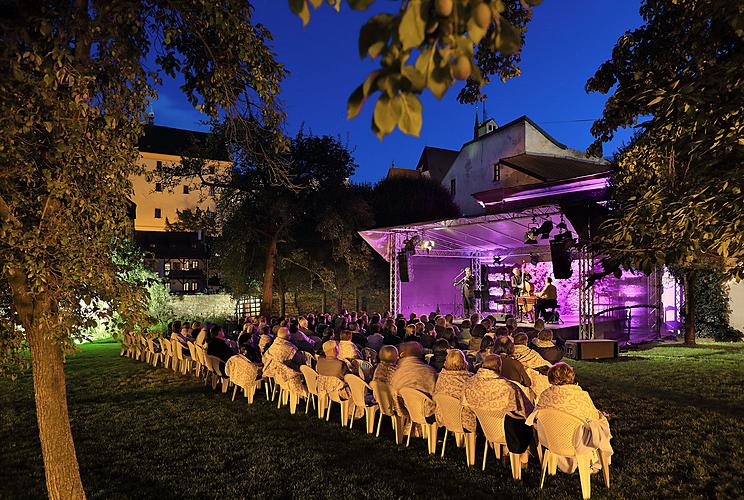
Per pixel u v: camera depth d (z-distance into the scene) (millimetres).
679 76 4117
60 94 3432
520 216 13922
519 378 5918
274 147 5324
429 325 10859
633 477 5078
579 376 10188
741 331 16375
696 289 17000
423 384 6148
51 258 3262
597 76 6031
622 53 5570
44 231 3312
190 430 7117
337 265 21812
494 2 991
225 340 10008
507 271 20453
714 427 6586
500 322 18062
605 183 12328
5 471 5703
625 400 8062
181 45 4867
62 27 3492
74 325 3553
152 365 12922
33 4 3400
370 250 21047
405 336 9391
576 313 18328
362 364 8008
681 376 9969
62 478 3871
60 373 3938
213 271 23312
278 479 5336
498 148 24984
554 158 24219
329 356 7508
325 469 5586
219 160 18234
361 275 22219
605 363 11867
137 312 3705
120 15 3721
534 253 19234
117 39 3688
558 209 12984
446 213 26281
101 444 6566
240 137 5500
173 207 44750
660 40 5238
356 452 6133
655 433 6395
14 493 5117
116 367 12625
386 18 937
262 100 5090
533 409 5250
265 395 9312
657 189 3770
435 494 4895
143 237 39562
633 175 4605
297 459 5910
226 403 8688
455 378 5789
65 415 3949
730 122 3168
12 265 3131
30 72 3217
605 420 4789
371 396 7148
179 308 21719
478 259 21266
